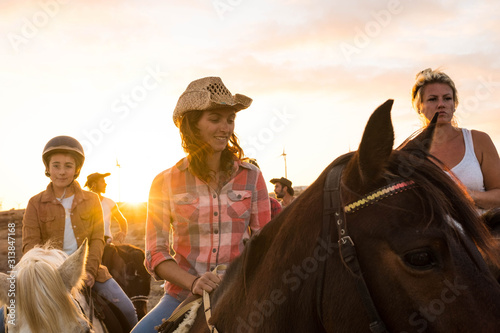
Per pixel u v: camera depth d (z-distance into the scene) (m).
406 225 1.43
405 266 1.40
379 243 1.46
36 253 3.44
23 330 3.04
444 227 1.41
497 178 3.08
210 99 2.52
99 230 4.45
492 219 2.06
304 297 1.62
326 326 1.54
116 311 4.36
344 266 1.52
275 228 1.84
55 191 4.34
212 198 2.68
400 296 1.41
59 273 3.27
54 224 4.22
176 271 2.46
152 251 2.61
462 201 1.50
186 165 2.72
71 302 3.17
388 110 1.48
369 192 1.54
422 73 3.29
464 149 3.13
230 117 2.66
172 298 2.70
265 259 1.78
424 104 3.24
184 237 2.70
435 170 1.54
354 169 1.59
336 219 1.58
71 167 4.22
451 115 3.18
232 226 2.69
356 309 1.47
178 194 2.69
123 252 5.96
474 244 1.46
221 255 2.65
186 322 2.18
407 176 1.52
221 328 1.91
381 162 1.52
